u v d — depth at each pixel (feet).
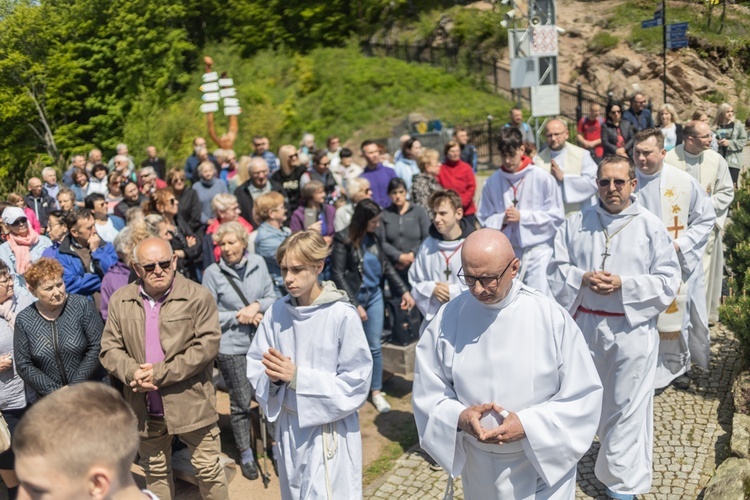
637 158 17.17
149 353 12.99
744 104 58.70
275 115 91.25
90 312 14.02
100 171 37.99
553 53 41.09
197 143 40.01
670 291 13.74
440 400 10.62
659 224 14.02
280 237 18.75
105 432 5.33
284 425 11.94
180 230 22.13
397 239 19.99
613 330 14.02
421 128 73.41
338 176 36.88
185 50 108.88
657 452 15.58
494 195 20.18
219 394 20.86
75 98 101.81
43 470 5.23
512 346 10.17
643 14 73.26
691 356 18.95
